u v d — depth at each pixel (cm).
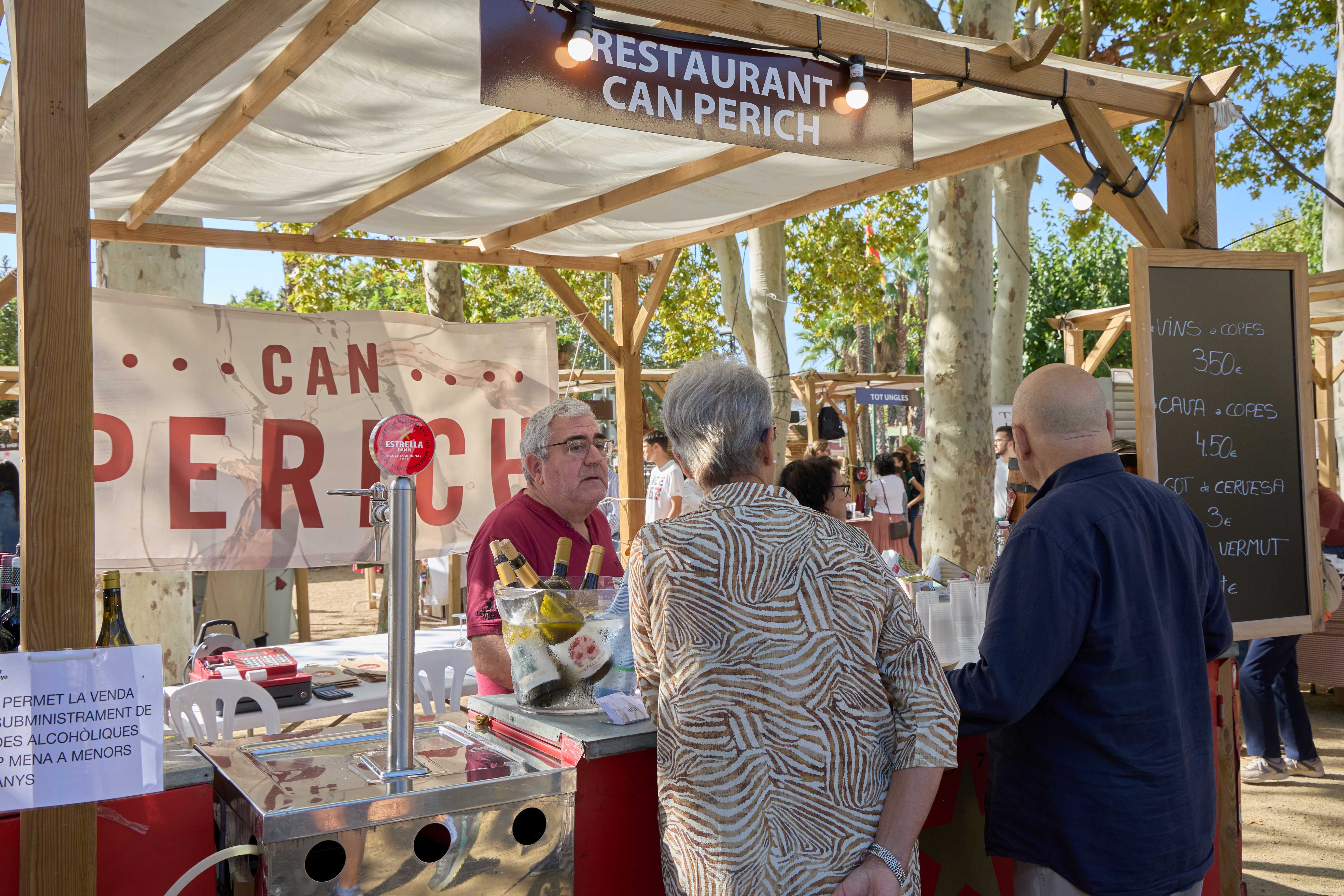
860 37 301
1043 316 2877
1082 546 191
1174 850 194
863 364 4041
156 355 518
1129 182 368
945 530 758
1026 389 219
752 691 153
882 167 477
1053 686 196
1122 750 192
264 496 543
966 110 408
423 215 537
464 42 334
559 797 165
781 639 155
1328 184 804
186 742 183
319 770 163
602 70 259
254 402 544
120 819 158
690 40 273
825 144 297
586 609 191
